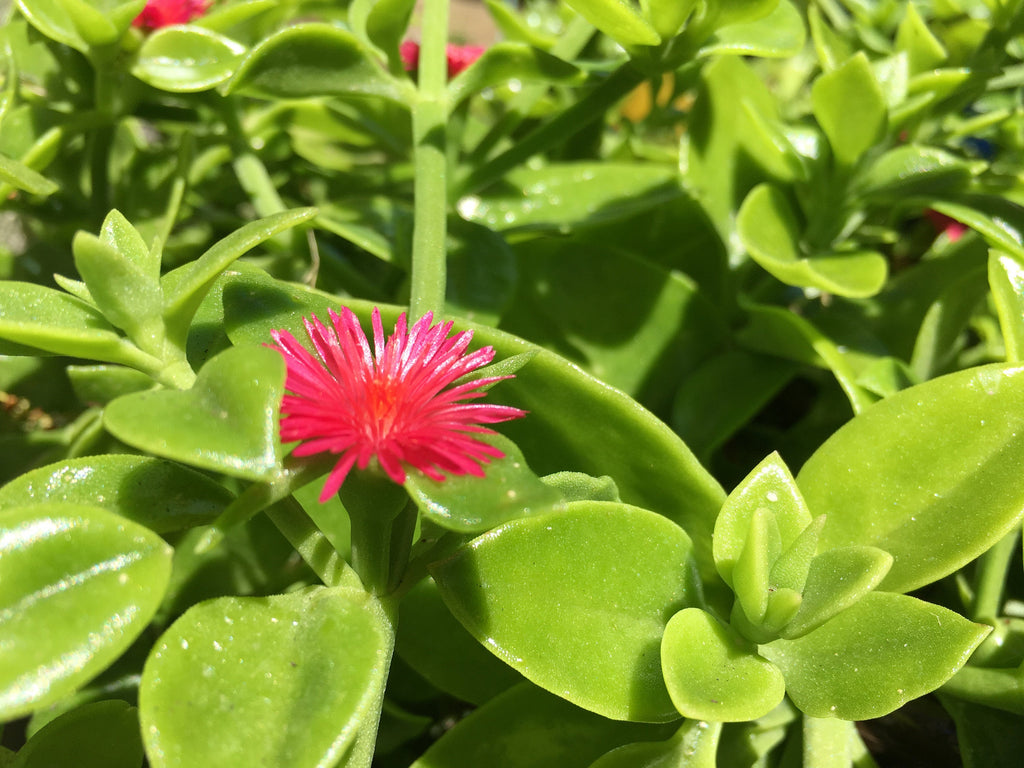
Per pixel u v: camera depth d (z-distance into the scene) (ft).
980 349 0.36
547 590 0.21
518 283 0.35
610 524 0.21
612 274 0.35
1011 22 0.33
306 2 0.40
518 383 0.23
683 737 0.21
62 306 0.20
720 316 0.35
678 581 0.22
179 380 0.19
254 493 0.17
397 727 0.30
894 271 0.45
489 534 0.20
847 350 0.32
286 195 0.46
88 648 0.16
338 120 0.40
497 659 0.26
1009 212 0.30
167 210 0.35
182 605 0.30
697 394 0.33
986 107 0.43
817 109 0.29
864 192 0.32
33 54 0.38
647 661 0.21
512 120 0.38
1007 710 0.24
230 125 0.37
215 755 0.16
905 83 0.31
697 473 0.23
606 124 0.50
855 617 0.21
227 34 0.36
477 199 0.37
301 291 0.22
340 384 0.18
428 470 0.17
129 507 0.20
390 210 0.36
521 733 0.23
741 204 0.36
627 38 0.27
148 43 0.31
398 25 0.30
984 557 0.27
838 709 0.20
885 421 0.24
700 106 0.36
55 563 0.17
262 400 0.16
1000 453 0.22
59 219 0.37
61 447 0.36
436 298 0.26
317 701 0.16
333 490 0.16
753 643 0.21
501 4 0.41
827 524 0.23
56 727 0.21
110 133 0.35
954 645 0.19
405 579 0.20
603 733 0.23
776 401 0.41
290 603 0.19
